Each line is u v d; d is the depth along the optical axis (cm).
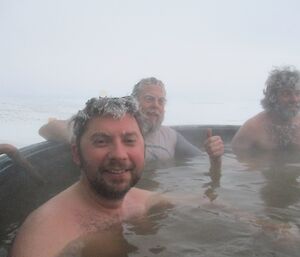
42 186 110
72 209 76
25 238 67
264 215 90
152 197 97
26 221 72
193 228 80
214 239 75
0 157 105
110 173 74
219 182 120
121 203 82
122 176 75
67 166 125
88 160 75
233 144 173
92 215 78
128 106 77
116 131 74
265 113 173
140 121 79
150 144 148
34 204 99
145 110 143
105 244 72
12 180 98
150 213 88
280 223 84
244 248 71
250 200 102
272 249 70
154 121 146
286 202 101
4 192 94
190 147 159
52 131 130
